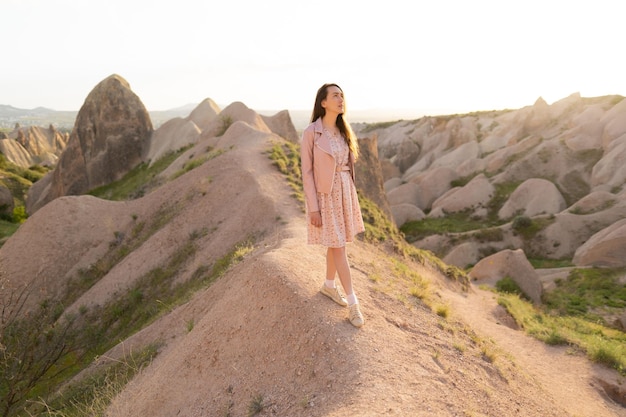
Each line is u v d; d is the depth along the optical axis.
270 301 5.85
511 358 8.92
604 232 34.66
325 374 4.63
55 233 21.81
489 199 51.47
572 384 10.03
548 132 61.84
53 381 12.48
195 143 39.34
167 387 6.06
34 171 71.31
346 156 5.09
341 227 5.11
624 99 55.41
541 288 26.56
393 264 12.48
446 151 75.25
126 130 45.75
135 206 22.94
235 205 17.94
